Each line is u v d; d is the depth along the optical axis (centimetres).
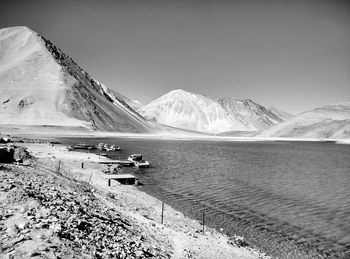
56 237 953
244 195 3416
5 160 2025
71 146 8388
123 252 1055
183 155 8431
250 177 4778
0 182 1320
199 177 4616
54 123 17325
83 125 18412
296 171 5666
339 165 6762
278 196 3419
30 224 984
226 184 4078
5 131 13150
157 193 3319
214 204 2941
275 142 19412
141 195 2955
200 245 1622
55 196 1390
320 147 14112
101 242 1075
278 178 4759
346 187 4053
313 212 2770
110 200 2181
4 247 818
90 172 3797
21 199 1180
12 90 19450
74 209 1321
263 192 3619
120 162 5488
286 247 1925
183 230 1911
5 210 1050
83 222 1184
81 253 921
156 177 4466
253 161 7394
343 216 2661
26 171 1836
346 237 2139
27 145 6519
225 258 1498
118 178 3694
